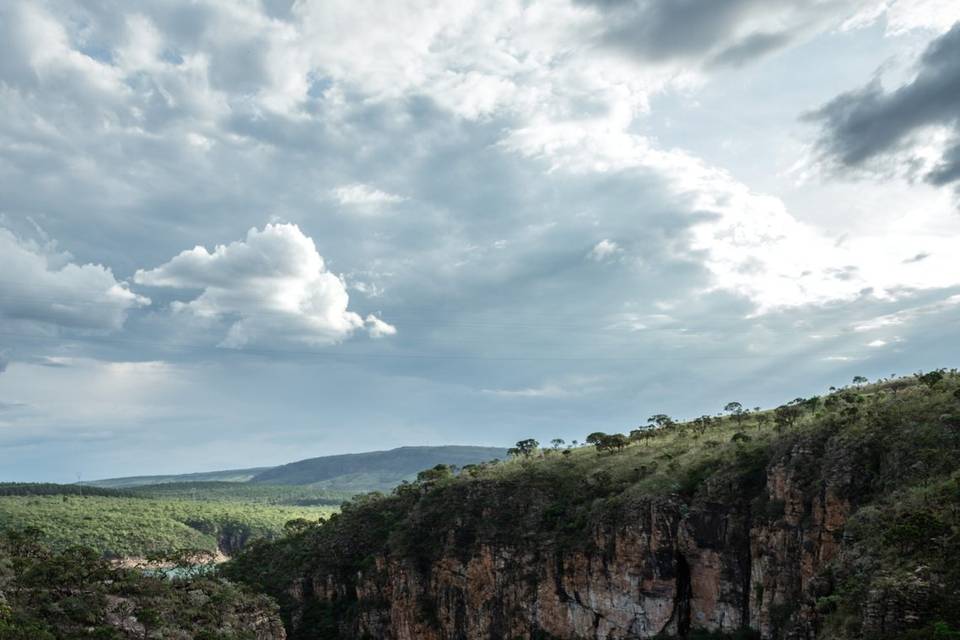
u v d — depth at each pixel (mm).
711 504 136250
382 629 178125
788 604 116438
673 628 137125
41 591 115812
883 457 110625
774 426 151000
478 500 179625
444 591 170875
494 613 162375
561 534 158250
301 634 184375
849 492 111188
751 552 127625
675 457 161375
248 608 147000
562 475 176250
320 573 195750
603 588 146500
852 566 82125
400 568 178250
